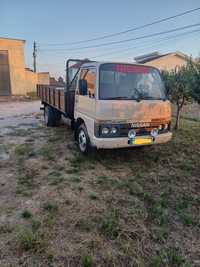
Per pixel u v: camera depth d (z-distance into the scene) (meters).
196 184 4.04
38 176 4.23
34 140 6.62
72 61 5.98
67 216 3.02
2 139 6.75
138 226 2.86
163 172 4.52
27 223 2.86
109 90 4.36
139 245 2.54
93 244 2.52
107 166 4.75
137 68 4.74
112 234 2.69
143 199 3.52
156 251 2.46
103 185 3.92
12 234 2.64
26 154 5.39
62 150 5.65
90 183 3.98
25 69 23.16
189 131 8.00
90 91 4.57
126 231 2.75
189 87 5.91
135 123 4.44
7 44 21.17
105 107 4.19
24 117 11.20
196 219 3.03
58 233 2.68
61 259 2.32
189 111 10.95
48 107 8.47
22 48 22.14
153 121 4.61
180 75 7.54
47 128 8.30
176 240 2.64
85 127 4.94
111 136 4.31
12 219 2.93
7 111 13.62
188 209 3.26
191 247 2.54
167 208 3.29
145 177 4.29
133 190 3.78
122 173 4.44
